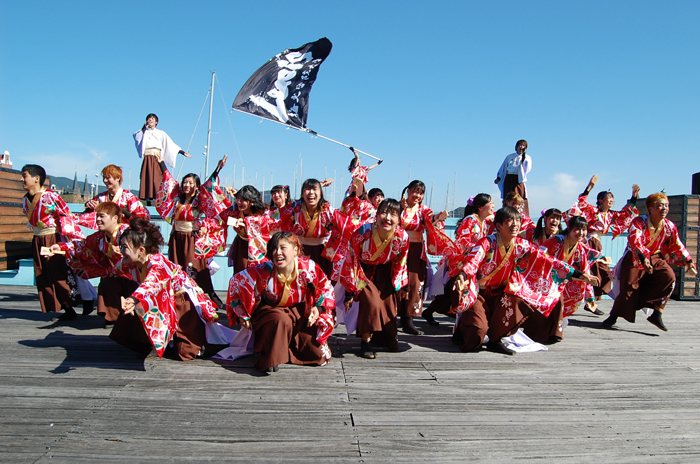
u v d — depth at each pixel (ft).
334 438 7.64
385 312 12.22
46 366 10.85
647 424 8.52
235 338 11.98
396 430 8.00
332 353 12.59
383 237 11.80
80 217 15.67
